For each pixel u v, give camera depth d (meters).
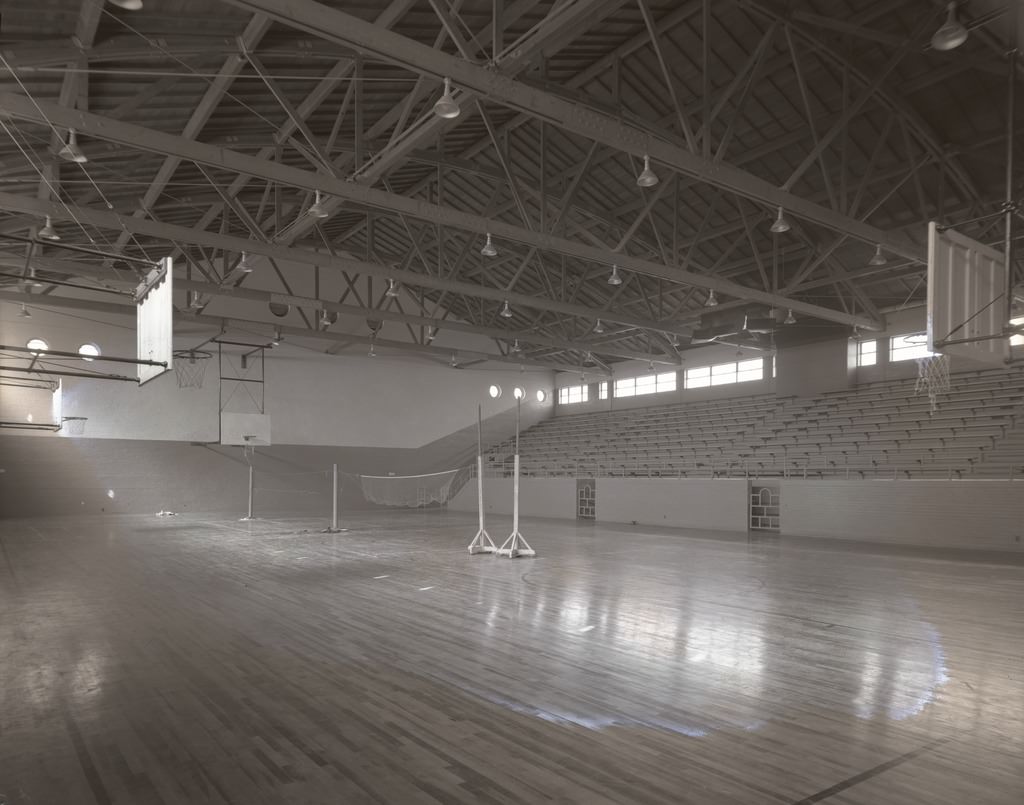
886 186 15.93
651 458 27.20
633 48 13.03
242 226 19.69
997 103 12.85
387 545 17.08
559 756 4.42
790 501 20.78
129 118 11.05
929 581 11.57
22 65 7.97
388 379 32.00
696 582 11.38
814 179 16.25
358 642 7.38
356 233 25.56
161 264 7.77
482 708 5.32
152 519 24.56
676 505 24.17
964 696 5.59
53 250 18.66
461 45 8.07
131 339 26.80
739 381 27.86
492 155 17.98
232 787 4.00
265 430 26.27
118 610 9.09
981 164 14.46
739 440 24.88
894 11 11.55
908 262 17.17
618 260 14.70
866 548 16.86
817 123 14.42
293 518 26.11
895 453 19.88
